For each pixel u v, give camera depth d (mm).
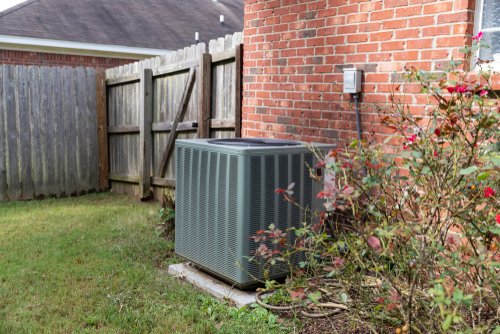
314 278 2980
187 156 3777
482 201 2189
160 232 5133
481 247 2146
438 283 1886
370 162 2502
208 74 6070
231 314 3062
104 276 3818
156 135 7516
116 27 15250
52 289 3518
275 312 3088
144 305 3240
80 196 8188
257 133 4996
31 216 6262
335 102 4098
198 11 19938
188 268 3934
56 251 4492
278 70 4668
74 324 2961
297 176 3422
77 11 15109
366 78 3809
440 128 2408
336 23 4023
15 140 7578
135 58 14445
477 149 2369
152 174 7660
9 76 7430
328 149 3600
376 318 2742
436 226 2318
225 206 3346
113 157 8641
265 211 3277
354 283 2824
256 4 4859
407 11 3477
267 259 3314
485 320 2619
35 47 12359
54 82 7898
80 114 8250
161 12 18062
